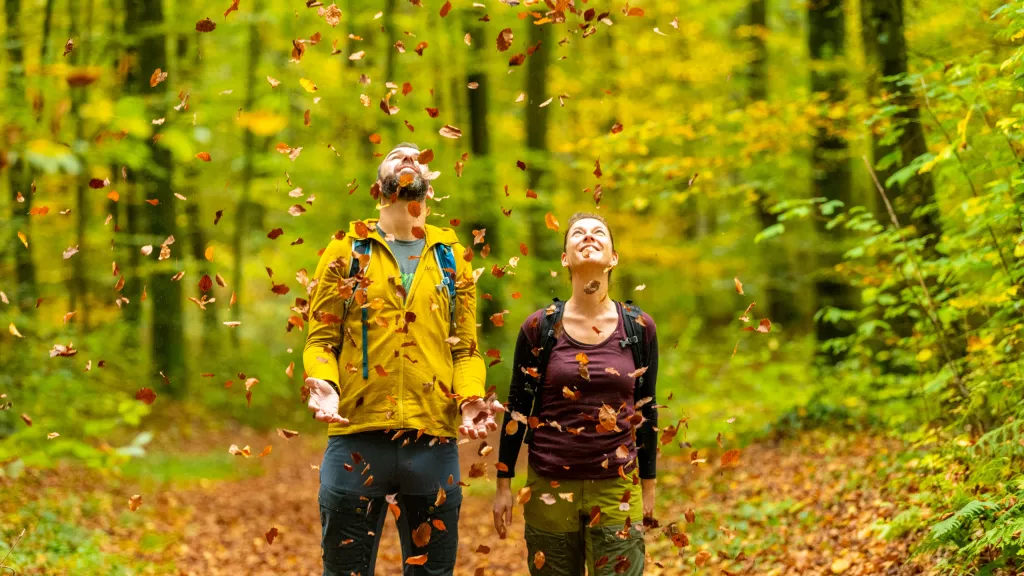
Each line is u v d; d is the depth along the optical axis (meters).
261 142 19.73
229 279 25.66
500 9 19.83
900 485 6.66
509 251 20.23
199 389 19.56
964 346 7.13
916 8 8.87
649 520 4.38
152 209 15.98
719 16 22.48
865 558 5.75
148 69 13.88
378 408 4.29
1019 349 5.86
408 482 4.34
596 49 20.77
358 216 18.69
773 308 20.25
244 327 28.20
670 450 11.64
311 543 8.86
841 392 10.78
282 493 11.88
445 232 4.63
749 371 15.36
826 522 6.75
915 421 8.43
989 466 5.07
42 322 13.75
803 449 9.36
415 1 4.24
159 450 14.45
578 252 4.41
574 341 4.45
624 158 11.81
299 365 22.77
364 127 18.75
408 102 18.59
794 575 5.99
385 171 4.41
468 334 4.58
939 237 7.99
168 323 18.11
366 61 18.91
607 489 4.39
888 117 7.65
